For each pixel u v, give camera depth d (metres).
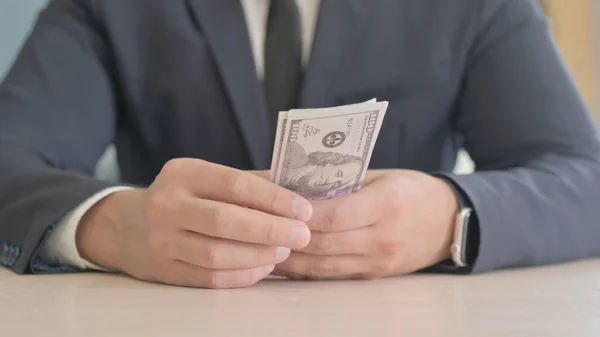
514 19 1.16
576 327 0.47
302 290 0.65
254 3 1.16
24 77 1.10
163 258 0.68
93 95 1.13
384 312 0.53
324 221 0.69
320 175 0.66
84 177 0.83
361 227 0.71
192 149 1.15
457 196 0.78
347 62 1.11
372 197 0.71
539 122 1.06
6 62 1.73
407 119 1.14
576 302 0.58
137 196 0.76
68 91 1.11
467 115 1.17
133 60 1.14
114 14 1.15
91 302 0.58
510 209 0.80
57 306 0.56
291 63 1.12
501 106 1.11
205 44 1.12
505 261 0.79
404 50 1.13
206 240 0.65
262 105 1.10
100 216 0.77
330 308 0.55
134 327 0.48
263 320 0.50
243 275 0.66
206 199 0.66
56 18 1.18
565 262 0.87
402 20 1.14
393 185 0.73
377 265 0.72
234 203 0.66
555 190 0.87
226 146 1.13
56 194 0.79
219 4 1.13
